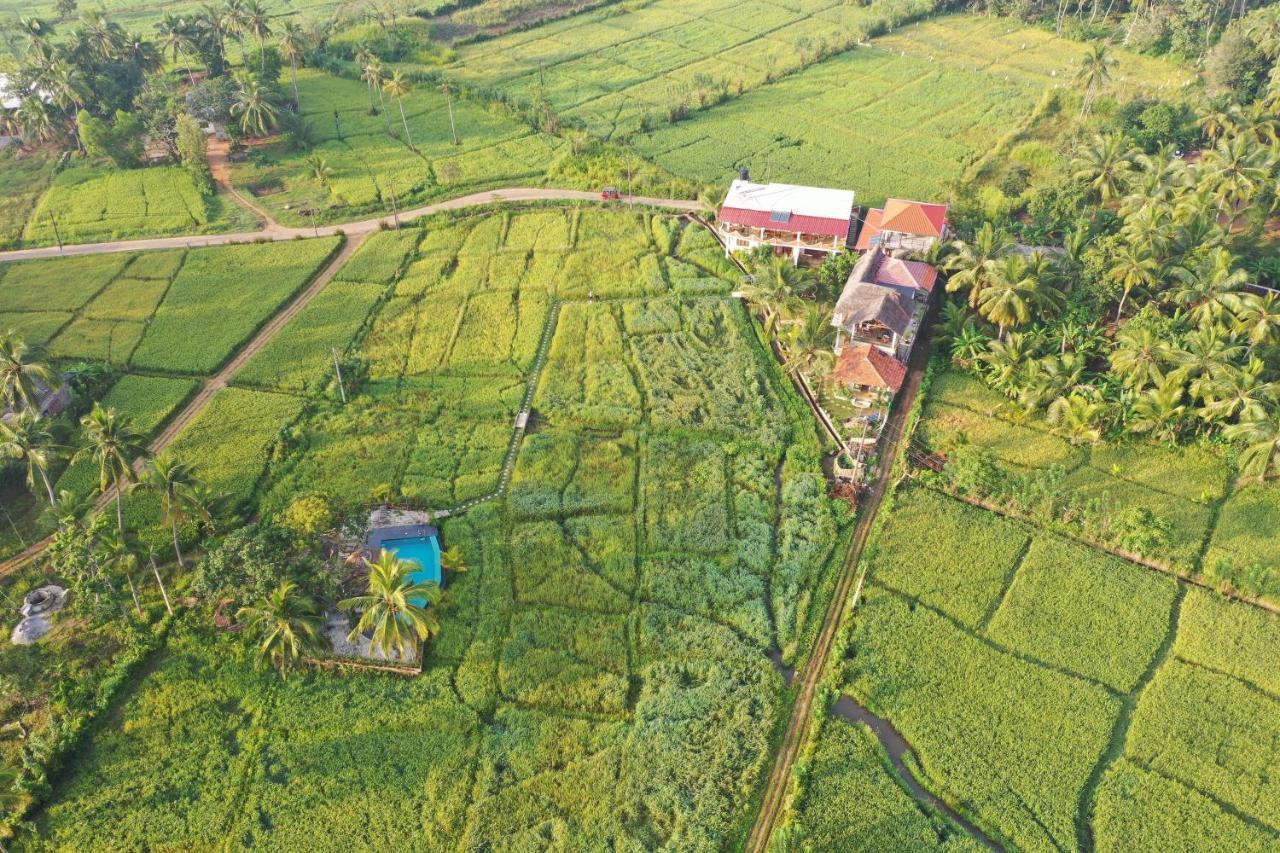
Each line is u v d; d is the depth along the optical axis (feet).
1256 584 244.42
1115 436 295.69
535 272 394.93
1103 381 303.48
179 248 418.72
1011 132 490.08
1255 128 404.98
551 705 225.56
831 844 195.21
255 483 285.84
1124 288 322.75
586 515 277.44
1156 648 234.99
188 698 226.38
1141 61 561.43
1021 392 305.12
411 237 424.05
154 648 237.86
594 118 530.68
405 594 222.07
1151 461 289.12
